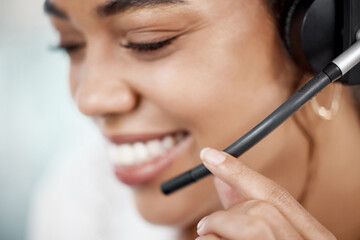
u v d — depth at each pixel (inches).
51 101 69.9
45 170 68.6
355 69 23.1
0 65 69.3
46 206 49.2
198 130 27.0
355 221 32.4
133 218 45.6
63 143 70.0
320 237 21.2
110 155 34.2
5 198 69.9
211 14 23.3
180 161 30.0
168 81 25.1
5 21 68.2
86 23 25.1
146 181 31.5
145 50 25.0
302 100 21.0
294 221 21.2
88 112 28.0
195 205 30.2
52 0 25.1
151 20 23.0
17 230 69.4
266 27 24.6
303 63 24.2
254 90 25.5
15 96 69.9
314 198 30.6
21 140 70.3
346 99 30.5
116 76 26.7
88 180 47.6
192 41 24.1
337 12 23.0
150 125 28.6
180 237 39.7
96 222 46.8
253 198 21.3
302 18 22.7
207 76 24.7
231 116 26.0
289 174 29.4
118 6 22.9
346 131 30.7
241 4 23.7
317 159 29.5
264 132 21.3
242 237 19.4
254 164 28.3
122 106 27.3
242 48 24.4
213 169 21.7
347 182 31.3
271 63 25.4
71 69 32.1
